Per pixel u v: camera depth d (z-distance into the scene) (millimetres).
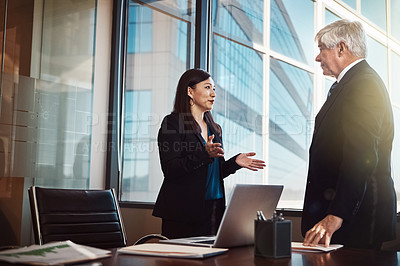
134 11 4383
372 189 1989
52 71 4020
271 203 1724
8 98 3748
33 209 2031
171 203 2635
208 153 2525
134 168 4246
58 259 1213
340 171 1860
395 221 2047
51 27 4027
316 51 3139
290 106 3236
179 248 1475
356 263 1295
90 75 4281
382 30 2879
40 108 3932
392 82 2830
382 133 1997
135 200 4211
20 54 3830
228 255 1419
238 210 1566
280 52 3320
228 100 3580
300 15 3234
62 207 2121
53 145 4000
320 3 3139
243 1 3572
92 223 2203
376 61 2910
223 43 3674
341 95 2061
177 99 2807
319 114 2168
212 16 3777
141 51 4297
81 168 4168
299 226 3072
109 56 4438
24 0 3871
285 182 3215
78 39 4211
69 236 2096
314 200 2096
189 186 2617
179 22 4043
